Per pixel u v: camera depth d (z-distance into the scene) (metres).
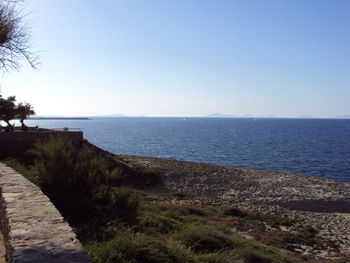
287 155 69.25
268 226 16.73
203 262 6.70
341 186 33.88
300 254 12.27
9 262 4.51
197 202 21.30
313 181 36.22
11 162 14.47
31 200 6.29
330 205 26.72
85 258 3.64
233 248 9.08
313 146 89.62
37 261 3.48
